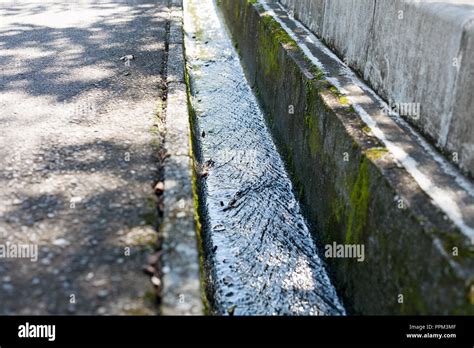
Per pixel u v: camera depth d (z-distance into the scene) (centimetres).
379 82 381
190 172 337
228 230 388
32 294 236
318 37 536
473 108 263
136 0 917
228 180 454
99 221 287
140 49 613
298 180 443
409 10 331
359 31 419
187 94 508
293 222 409
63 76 515
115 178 330
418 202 251
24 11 796
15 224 283
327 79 415
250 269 353
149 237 275
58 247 266
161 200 308
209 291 295
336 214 344
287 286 342
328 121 363
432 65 303
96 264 255
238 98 629
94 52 596
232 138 529
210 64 741
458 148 279
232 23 868
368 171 292
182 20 779
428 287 225
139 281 246
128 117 421
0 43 624
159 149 371
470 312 197
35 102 447
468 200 252
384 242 269
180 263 257
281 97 515
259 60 631
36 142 373
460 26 273
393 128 329
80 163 346
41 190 314
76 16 773
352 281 313
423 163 286
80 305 231
